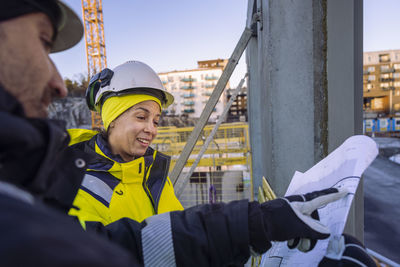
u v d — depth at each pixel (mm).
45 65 372
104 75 1150
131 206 1037
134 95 1111
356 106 1514
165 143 7262
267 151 1928
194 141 2232
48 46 413
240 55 2164
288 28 1442
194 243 526
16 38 334
